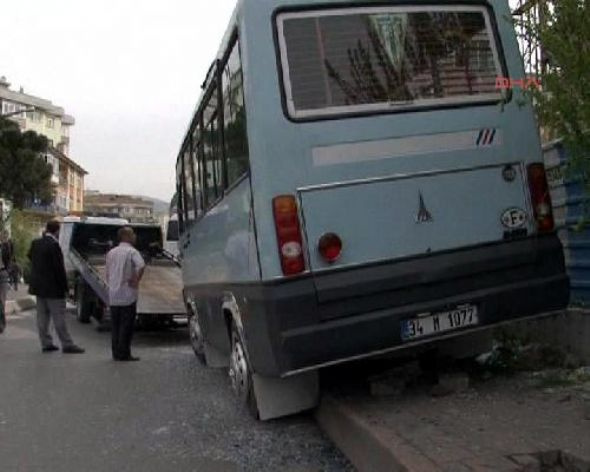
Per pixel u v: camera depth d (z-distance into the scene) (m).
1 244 15.73
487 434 4.84
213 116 7.25
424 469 4.17
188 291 10.80
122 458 5.96
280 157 5.47
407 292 5.57
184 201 10.76
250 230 5.70
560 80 4.17
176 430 6.79
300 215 5.45
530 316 5.87
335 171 5.52
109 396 8.48
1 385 9.23
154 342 14.21
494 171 5.82
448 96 5.82
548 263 5.91
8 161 44.22
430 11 5.91
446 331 5.64
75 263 19.23
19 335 15.27
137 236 20.03
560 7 4.13
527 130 5.94
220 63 6.58
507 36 6.02
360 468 5.21
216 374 9.85
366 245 5.51
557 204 7.14
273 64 5.54
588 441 4.57
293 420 6.82
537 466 4.19
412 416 5.43
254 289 5.66
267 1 5.61
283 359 5.39
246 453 5.93
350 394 6.30
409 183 5.63
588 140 4.14
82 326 17.77
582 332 6.62
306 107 5.55
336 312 5.44
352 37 5.71
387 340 5.50
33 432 6.85
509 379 6.38
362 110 5.62
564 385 6.00
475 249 5.71
